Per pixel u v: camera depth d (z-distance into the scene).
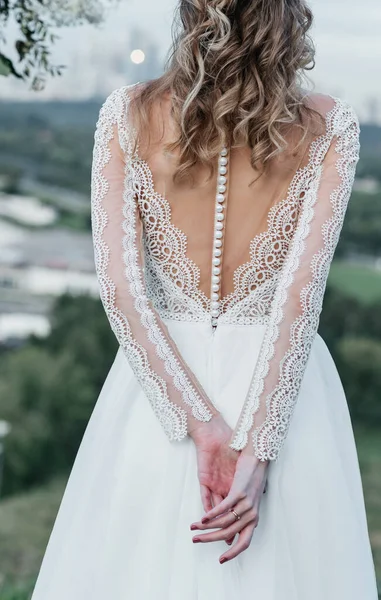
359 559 1.84
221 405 1.82
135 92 1.85
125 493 1.81
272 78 1.76
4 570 12.23
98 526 1.86
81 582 1.84
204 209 1.82
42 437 16.61
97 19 2.73
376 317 17.11
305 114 1.83
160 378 1.74
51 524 14.71
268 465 1.73
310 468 1.83
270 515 1.77
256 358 1.85
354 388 17.44
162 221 1.83
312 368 1.93
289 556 1.78
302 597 1.79
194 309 1.86
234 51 1.76
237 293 1.85
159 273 1.87
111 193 1.83
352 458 1.97
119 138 1.83
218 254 1.83
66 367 17.20
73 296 17.73
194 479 1.76
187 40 1.78
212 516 1.65
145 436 1.83
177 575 1.75
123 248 1.80
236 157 1.80
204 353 1.85
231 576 1.74
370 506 13.74
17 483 16.38
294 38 1.81
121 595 1.80
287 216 1.83
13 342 17.25
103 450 1.89
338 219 1.83
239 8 1.77
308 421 1.87
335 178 1.84
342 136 1.85
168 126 1.80
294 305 1.77
